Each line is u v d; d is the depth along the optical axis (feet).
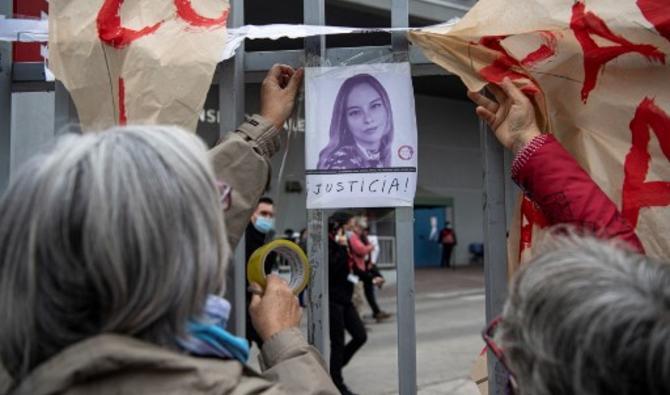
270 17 28.60
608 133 4.92
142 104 4.97
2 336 2.71
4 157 5.98
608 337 2.33
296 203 45.19
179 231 2.72
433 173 61.67
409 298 5.27
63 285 2.60
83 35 5.07
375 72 5.31
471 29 4.87
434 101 61.57
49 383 2.49
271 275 4.34
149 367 2.59
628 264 2.59
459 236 63.67
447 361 18.97
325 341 5.33
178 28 5.05
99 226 2.56
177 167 2.80
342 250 14.17
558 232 3.31
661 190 4.77
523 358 2.66
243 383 2.83
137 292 2.62
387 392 15.42
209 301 3.02
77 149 2.76
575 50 4.82
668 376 2.25
